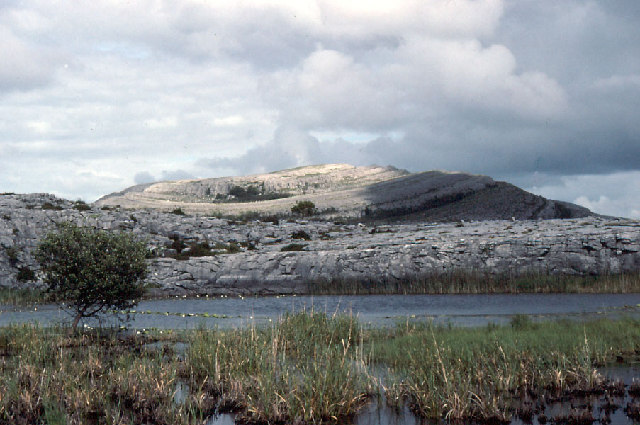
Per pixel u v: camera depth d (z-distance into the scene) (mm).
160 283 44094
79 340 19406
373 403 11797
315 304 35969
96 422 10641
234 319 27625
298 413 10836
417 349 15430
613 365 13961
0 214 50812
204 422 10500
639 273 40094
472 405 11031
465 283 41656
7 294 39281
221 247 54750
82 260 22062
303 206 117438
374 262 46125
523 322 20250
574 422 10094
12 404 11414
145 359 14695
